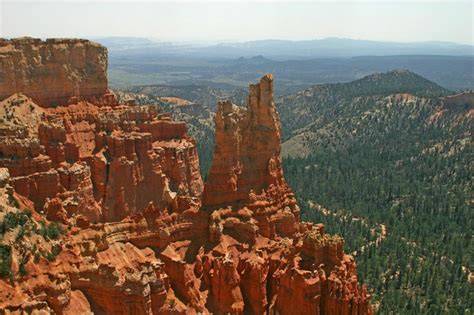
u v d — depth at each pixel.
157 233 70.44
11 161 79.94
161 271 64.75
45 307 51.72
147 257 68.19
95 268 58.66
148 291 57.62
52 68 124.25
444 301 124.75
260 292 68.44
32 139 83.56
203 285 69.81
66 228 63.81
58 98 125.50
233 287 68.06
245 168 81.62
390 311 117.44
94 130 118.56
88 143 114.62
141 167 110.44
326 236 70.38
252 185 81.75
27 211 63.84
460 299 127.75
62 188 82.38
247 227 76.50
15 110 112.38
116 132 115.06
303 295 63.94
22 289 53.16
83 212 92.56
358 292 68.69
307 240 69.06
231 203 78.94
